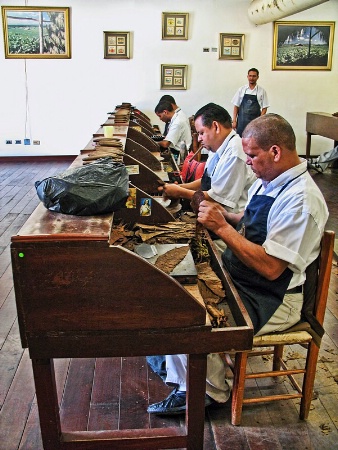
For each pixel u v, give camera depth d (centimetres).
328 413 197
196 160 355
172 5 727
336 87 765
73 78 749
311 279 178
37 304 134
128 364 230
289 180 171
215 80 761
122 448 162
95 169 158
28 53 733
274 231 166
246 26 738
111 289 134
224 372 195
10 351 241
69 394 207
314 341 181
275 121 168
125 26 733
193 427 159
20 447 178
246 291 179
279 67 754
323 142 789
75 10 721
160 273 133
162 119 524
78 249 129
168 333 140
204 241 207
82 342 139
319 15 732
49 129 767
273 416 195
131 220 214
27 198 540
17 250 128
